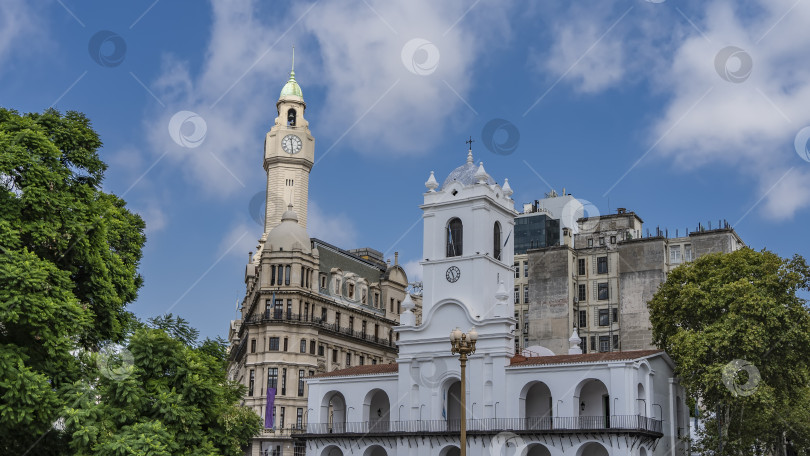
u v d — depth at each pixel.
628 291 122.19
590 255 127.94
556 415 69.00
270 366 101.12
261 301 104.25
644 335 119.38
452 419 76.25
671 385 74.00
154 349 40.16
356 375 80.38
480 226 76.81
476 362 73.12
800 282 71.00
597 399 70.88
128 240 50.72
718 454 68.75
